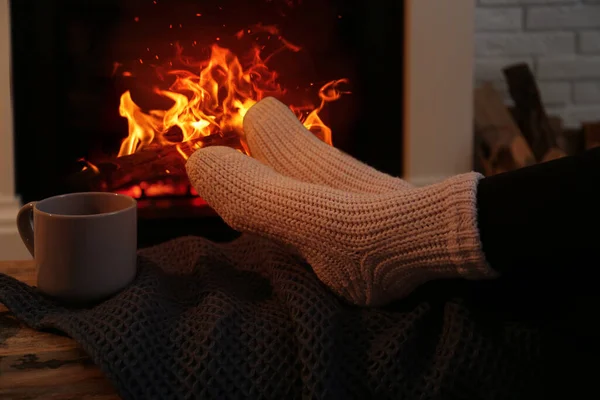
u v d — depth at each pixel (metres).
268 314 0.73
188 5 1.25
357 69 1.30
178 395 0.66
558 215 0.60
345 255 0.73
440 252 0.67
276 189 0.78
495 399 0.66
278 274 0.77
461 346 0.67
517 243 0.62
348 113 1.31
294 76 1.29
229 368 0.67
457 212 0.65
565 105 1.64
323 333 0.68
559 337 0.68
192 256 0.88
